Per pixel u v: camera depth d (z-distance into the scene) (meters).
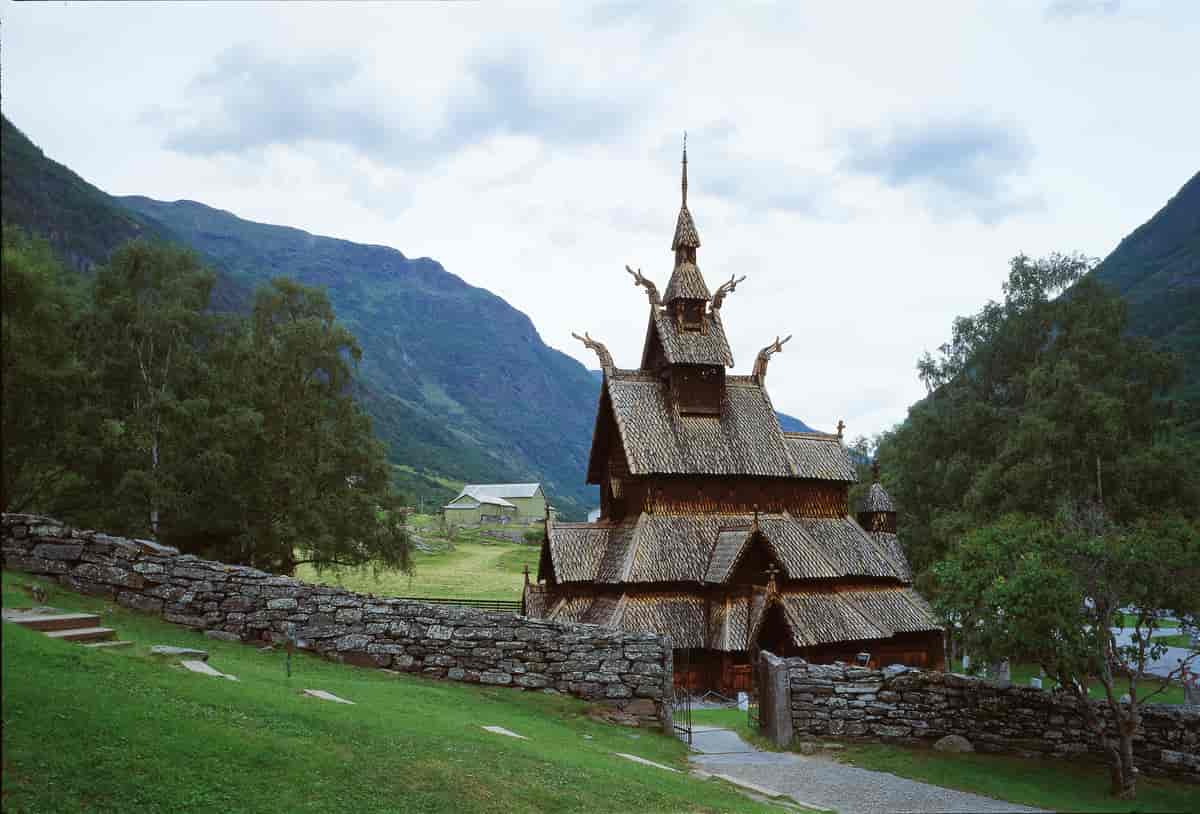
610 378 61.06
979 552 29.12
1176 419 79.38
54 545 23.86
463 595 106.38
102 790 12.12
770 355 65.50
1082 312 79.62
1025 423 70.56
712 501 58.31
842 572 56.19
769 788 21.39
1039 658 26.36
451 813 14.21
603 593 54.84
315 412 63.59
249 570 24.89
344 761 14.91
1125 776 23.92
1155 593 26.33
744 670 49.75
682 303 61.94
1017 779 23.39
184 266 55.38
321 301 68.81
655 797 17.12
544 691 25.73
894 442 106.25
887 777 22.95
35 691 13.68
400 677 24.58
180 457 51.06
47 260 12.89
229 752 14.00
